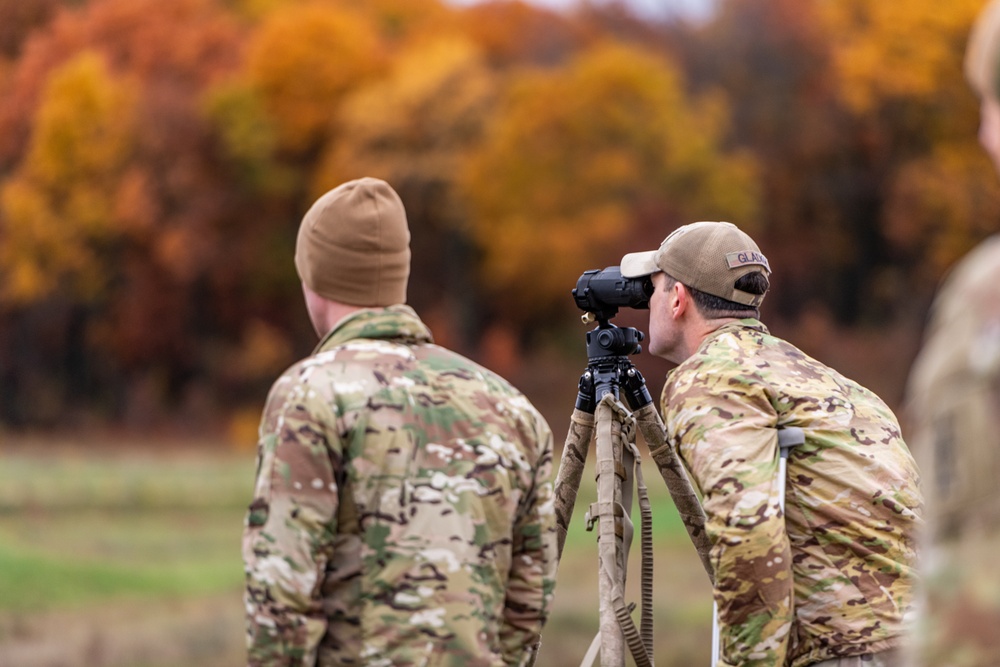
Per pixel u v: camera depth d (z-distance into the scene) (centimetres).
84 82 10088
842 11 9675
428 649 406
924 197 8806
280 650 398
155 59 10738
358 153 9644
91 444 9594
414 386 431
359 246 447
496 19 10738
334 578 414
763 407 515
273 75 10169
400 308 455
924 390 322
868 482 509
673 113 9044
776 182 9438
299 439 411
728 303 557
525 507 448
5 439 9769
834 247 9412
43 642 2262
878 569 502
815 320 8975
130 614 2634
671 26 10081
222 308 10344
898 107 9231
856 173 9456
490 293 9775
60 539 3972
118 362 10538
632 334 592
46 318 10556
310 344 10338
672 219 8744
